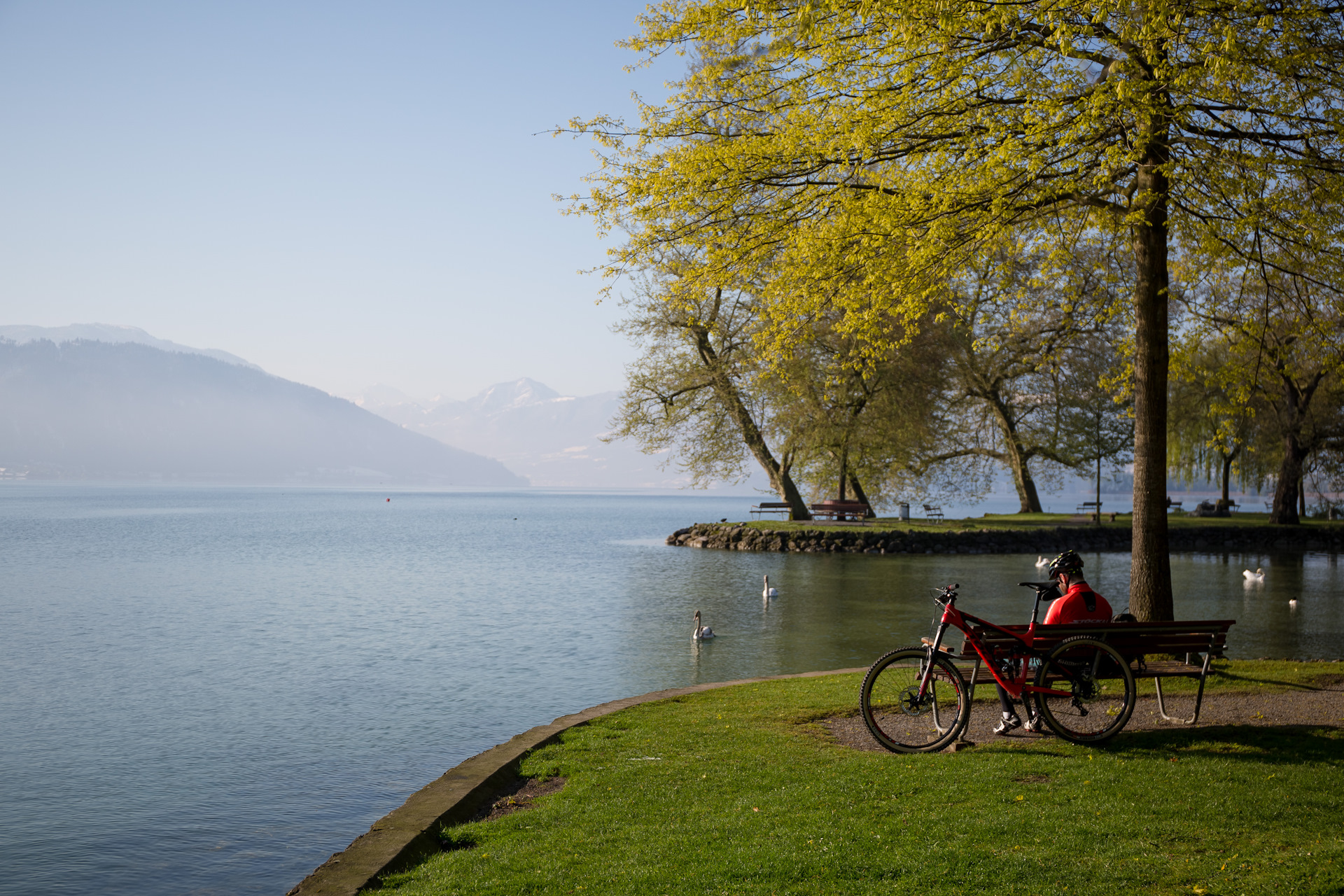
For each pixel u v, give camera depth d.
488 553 49.38
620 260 12.01
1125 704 7.86
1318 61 9.88
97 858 8.66
